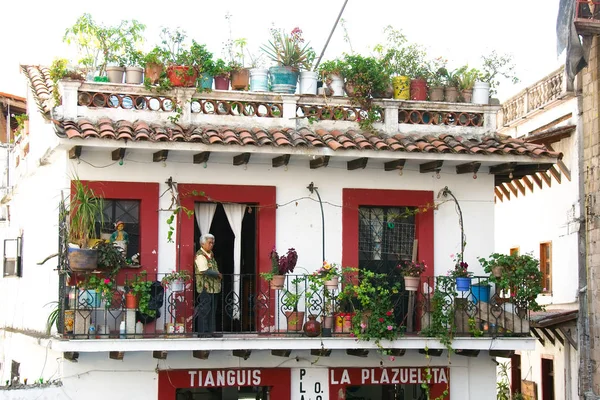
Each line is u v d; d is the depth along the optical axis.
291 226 17.00
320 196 17.17
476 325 16.72
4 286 22.84
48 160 17.45
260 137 16.02
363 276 17.19
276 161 16.70
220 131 16.17
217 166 16.75
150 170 16.42
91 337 15.20
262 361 16.69
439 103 17.58
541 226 24.22
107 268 15.56
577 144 21.72
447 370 17.38
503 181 18.86
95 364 15.98
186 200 16.56
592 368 20.84
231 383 16.53
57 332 15.99
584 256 21.47
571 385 22.17
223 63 16.77
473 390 17.48
